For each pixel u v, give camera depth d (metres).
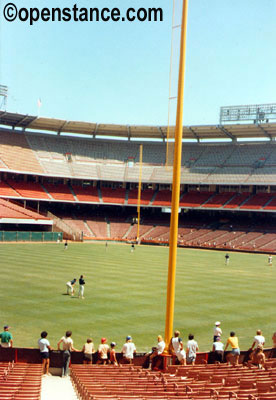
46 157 86.44
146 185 93.00
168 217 90.19
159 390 10.26
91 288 28.52
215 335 15.47
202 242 75.50
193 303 25.19
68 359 13.48
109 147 95.62
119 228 84.88
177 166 13.45
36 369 12.16
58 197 82.00
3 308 21.98
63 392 11.45
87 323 19.89
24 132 90.12
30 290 26.91
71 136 94.69
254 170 81.50
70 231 76.81
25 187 81.00
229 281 34.59
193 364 13.85
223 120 84.69
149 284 31.11
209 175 84.19
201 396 9.51
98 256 50.38
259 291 30.19
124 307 23.38
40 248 57.41
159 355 13.81
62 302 23.91
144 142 97.44
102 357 14.29
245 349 17.08
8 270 34.81
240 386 10.45
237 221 83.62
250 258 58.12
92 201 84.38
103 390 10.03
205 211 89.25
